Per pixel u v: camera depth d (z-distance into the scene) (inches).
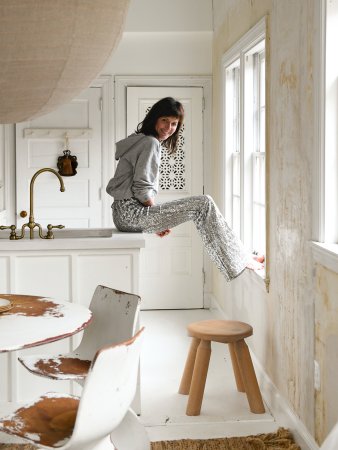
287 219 155.6
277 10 165.9
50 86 68.3
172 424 160.4
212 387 189.0
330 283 123.3
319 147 129.6
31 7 62.0
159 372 202.8
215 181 278.1
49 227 170.2
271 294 173.2
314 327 133.8
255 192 215.8
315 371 133.0
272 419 163.6
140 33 278.7
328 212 129.8
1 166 278.5
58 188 281.1
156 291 288.8
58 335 103.3
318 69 129.5
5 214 278.1
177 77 284.0
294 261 149.3
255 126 213.0
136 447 115.4
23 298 128.0
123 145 198.1
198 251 288.7
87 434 91.4
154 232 203.0
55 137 280.1
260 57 206.2
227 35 244.2
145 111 284.2
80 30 65.6
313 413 135.2
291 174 151.8
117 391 93.5
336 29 127.3
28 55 64.4
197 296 289.9
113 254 165.9
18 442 131.7
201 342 168.4
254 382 168.4
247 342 207.5
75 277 165.2
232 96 250.1
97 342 123.9
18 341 100.0
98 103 281.9
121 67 282.7
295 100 148.2
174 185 287.1
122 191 197.6
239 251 200.7
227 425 159.6
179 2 277.7
